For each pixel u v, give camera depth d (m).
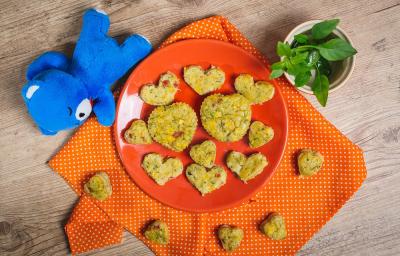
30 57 0.83
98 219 0.84
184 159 0.83
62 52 0.84
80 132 0.82
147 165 0.81
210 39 0.79
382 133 0.85
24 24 0.83
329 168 0.83
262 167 0.81
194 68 0.80
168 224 0.85
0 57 0.83
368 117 0.85
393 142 0.85
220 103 0.80
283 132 0.81
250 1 0.83
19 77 0.84
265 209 0.85
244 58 0.80
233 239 0.83
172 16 0.83
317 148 0.83
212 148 0.81
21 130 0.85
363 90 0.84
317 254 0.87
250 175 0.81
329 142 0.82
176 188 0.83
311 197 0.84
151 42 0.83
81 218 0.84
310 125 0.82
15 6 0.82
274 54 0.83
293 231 0.85
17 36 0.83
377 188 0.86
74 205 0.86
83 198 0.84
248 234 0.85
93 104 0.79
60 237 0.87
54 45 0.83
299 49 0.72
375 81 0.84
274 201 0.84
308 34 0.77
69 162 0.83
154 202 0.84
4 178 0.86
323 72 0.78
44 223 0.87
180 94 0.83
